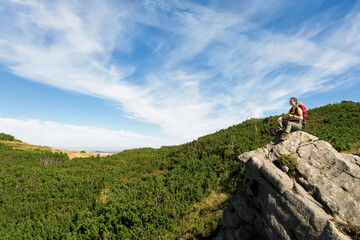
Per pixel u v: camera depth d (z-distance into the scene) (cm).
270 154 729
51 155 3083
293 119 762
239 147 1903
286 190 577
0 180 1838
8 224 1237
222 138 2450
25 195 1633
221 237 800
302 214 507
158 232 1073
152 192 1460
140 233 1068
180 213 1212
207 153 2095
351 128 1619
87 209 1408
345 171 577
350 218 475
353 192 525
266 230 589
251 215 709
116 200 1403
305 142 723
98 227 1126
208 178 1539
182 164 2000
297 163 641
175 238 1023
